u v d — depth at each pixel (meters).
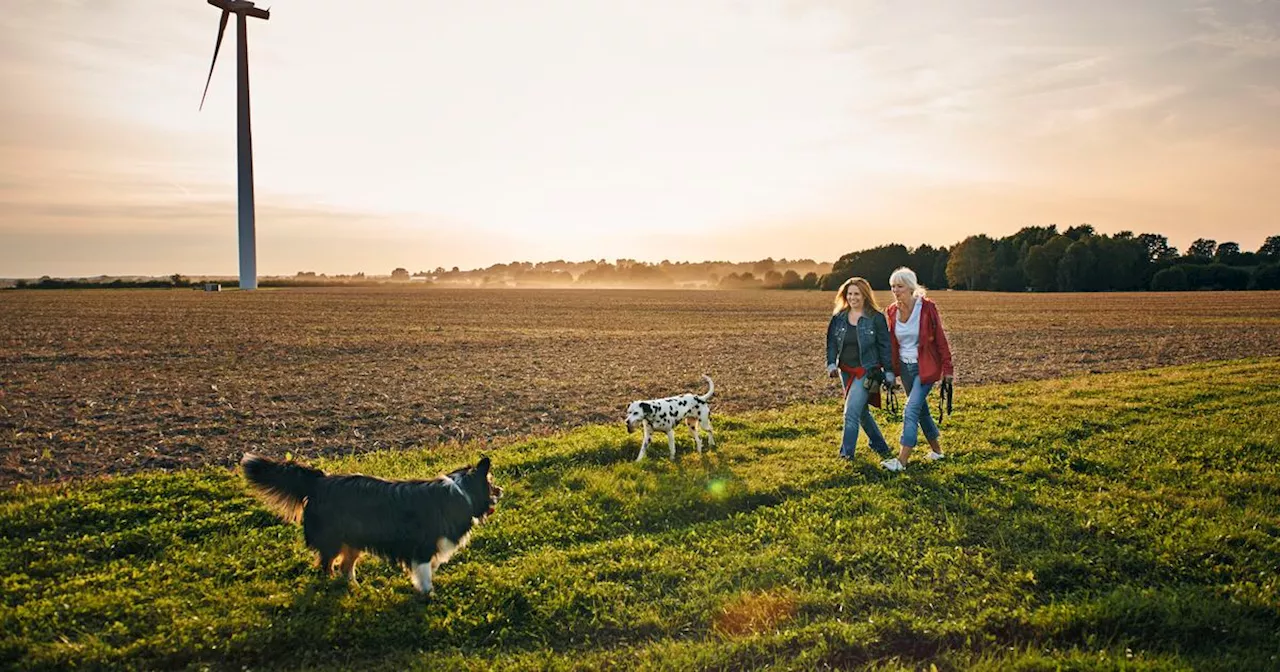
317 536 6.51
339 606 6.16
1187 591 6.15
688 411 11.09
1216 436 11.11
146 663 5.28
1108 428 12.24
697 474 9.70
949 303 76.75
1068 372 21.78
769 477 9.52
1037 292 120.00
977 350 28.92
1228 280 113.44
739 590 6.36
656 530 8.09
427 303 78.75
